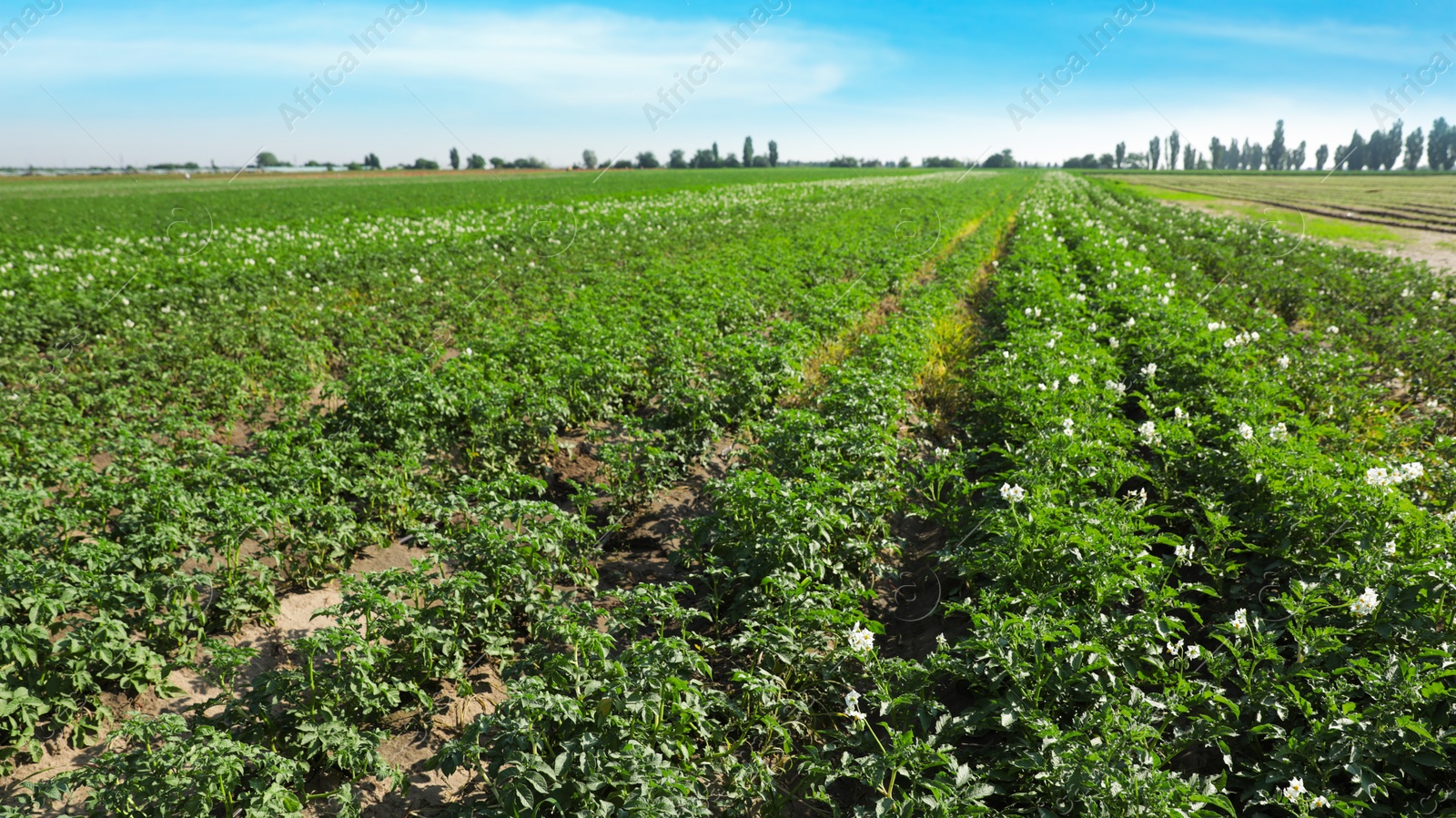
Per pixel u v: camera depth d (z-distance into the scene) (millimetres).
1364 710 4488
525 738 4352
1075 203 43875
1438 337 12820
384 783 5051
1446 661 4859
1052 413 8820
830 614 5668
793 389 11203
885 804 4184
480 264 19953
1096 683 4863
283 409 10312
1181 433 8258
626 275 18859
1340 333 14812
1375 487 6566
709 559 7090
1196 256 23125
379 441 9484
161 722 4273
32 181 79312
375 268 19109
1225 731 4641
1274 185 68375
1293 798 4117
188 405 10672
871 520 7340
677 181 69938
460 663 5793
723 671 6184
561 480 9500
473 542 6352
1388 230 32688
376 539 7621
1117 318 15078
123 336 13852
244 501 6801
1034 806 4348
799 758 5281
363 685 5043
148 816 4105
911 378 11375
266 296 15945
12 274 17984
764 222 32656
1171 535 6453
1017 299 15391
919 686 5160
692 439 10148
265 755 4406
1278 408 9367
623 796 4305
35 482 7805
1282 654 5789
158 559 6277
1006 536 6305
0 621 5426
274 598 6680
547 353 11695
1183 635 6066
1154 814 3863
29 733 4977
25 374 11562
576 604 5855
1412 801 4336
